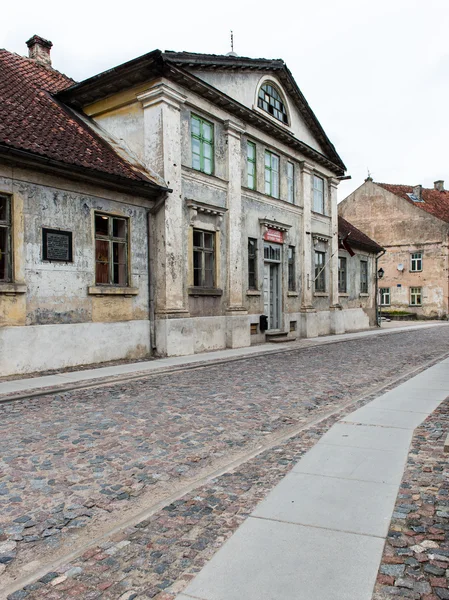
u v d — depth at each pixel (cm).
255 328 1884
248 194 1852
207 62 1588
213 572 317
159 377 1125
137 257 1420
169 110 1477
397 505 412
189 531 378
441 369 1202
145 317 1445
